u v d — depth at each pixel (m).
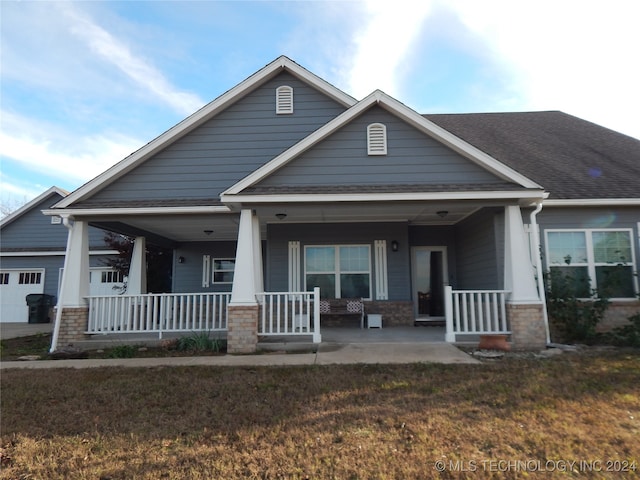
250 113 10.73
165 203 9.58
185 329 9.38
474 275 10.79
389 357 7.21
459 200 8.18
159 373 6.48
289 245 12.08
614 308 9.45
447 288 8.52
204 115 10.41
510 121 14.62
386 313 11.80
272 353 8.03
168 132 10.24
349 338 9.30
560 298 8.61
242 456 3.54
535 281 8.59
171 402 5.02
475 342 8.29
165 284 16.86
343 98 10.63
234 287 8.36
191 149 10.47
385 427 4.09
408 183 8.52
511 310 8.07
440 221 12.05
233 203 8.31
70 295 9.21
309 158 8.66
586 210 9.77
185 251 14.47
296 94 10.86
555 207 9.72
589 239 9.70
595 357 6.99
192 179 10.33
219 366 6.86
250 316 8.24
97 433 4.11
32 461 3.56
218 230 12.26
